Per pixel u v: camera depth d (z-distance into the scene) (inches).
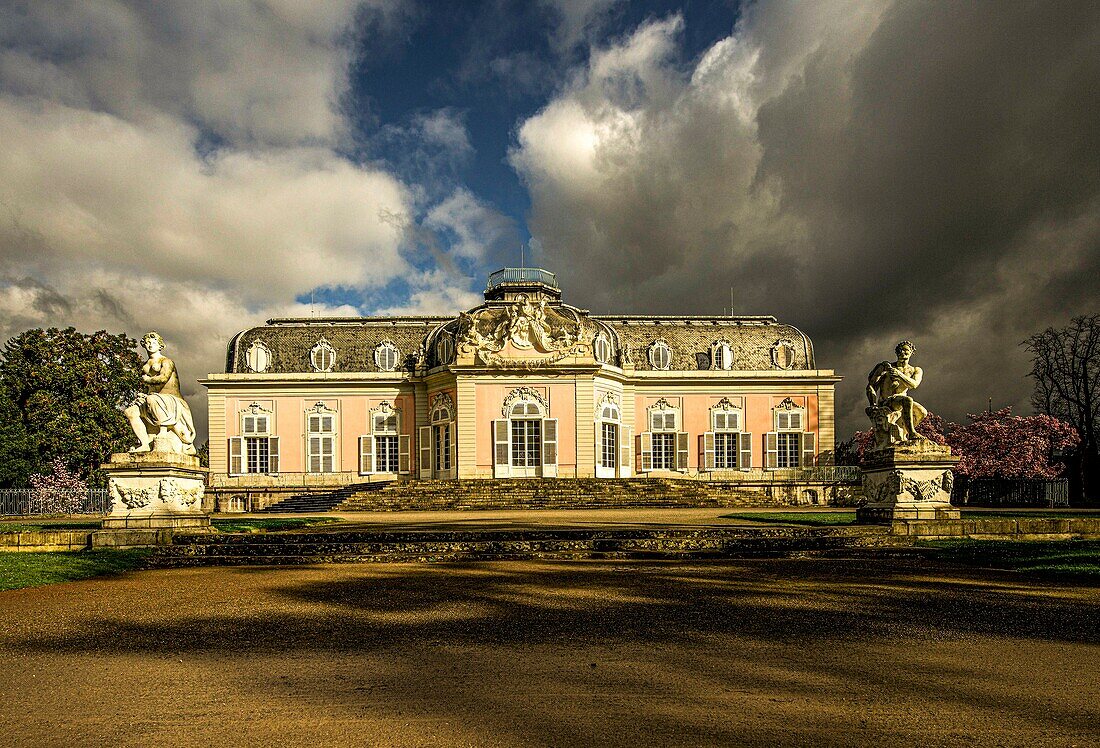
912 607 416.5
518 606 428.5
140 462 718.5
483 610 416.5
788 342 2043.6
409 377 1902.1
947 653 312.5
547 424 1726.1
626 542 695.1
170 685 271.9
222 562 663.1
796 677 276.7
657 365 1990.7
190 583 536.4
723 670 287.1
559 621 383.2
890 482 783.7
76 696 259.4
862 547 689.6
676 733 219.0
